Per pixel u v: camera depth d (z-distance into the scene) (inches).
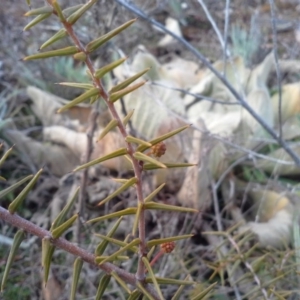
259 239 11.2
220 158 13.1
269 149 15.2
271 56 16.9
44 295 10.6
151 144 3.9
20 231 4.2
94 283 10.8
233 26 19.4
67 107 3.8
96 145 13.8
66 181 14.2
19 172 14.5
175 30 20.6
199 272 10.7
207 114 16.2
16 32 16.2
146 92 13.4
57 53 3.8
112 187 13.3
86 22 12.5
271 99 16.3
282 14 22.5
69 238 12.5
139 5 14.6
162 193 12.9
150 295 4.2
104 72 3.8
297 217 11.1
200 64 19.6
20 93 16.7
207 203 12.5
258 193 13.2
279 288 8.2
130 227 12.0
